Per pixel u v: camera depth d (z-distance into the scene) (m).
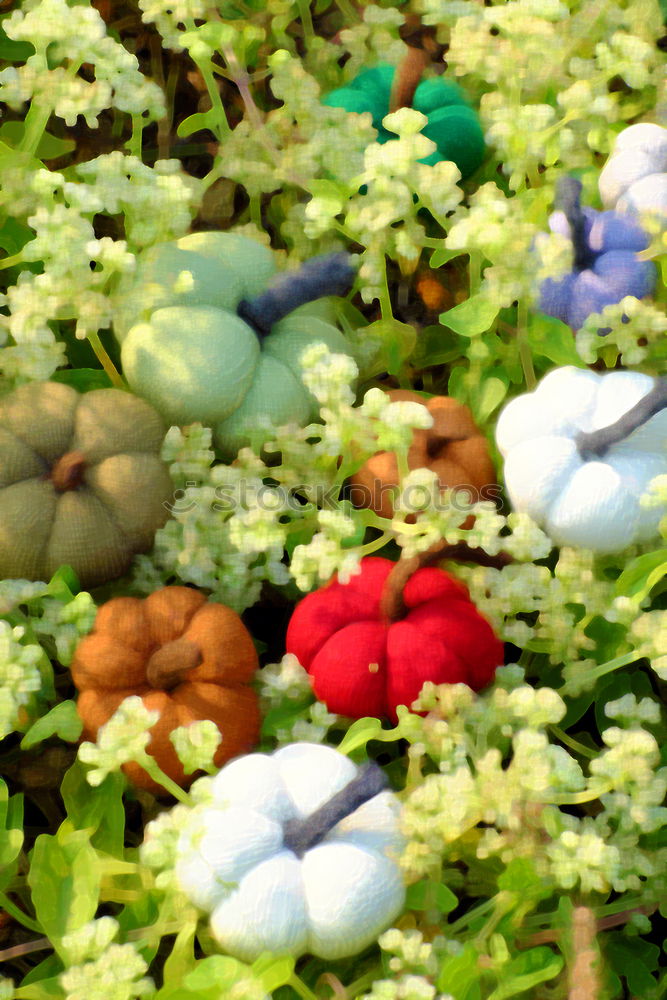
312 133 0.92
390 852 0.79
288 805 0.79
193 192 0.92
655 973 0.83
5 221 0.91
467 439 0.87
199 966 0.77
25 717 0.83
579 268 0.89
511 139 0.90
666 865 0.81
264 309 0.88
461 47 0.92
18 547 0.83
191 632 0.82
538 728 0.84
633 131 0.92
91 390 0.88
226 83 0.99
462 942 0.81
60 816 0.85
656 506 0.84
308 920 0.78
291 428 0.85
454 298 0.94
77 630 0.83
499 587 0.83
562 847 0.79
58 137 0.97
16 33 0.88
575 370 0.86
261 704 0.83
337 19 1.01
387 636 0.82
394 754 0.85
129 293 0.87
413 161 0.88
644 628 0.82
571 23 0.95
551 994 0.80
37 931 0.82
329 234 0.92
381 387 0.92
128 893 0.80
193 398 0.86
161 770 0.81
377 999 0.76
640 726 0.82
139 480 0.84
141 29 0.99
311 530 0.87
